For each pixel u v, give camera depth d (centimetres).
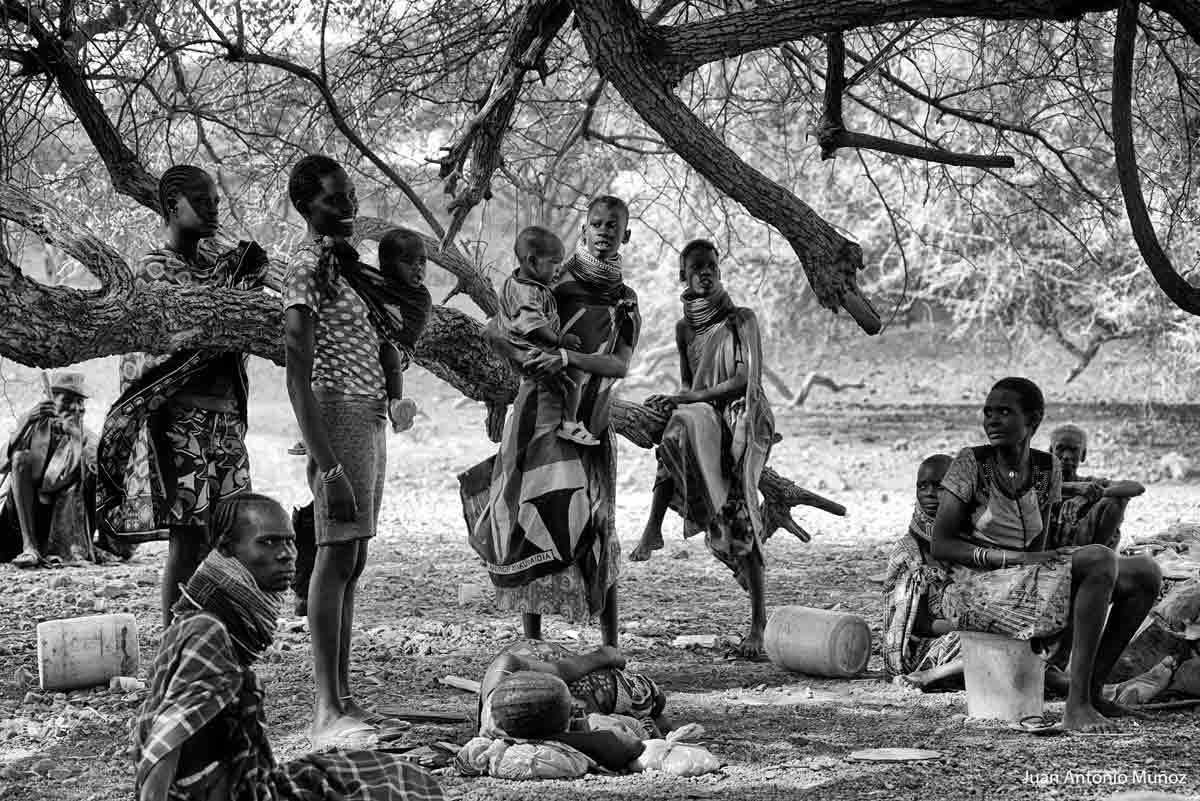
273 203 1045
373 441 559
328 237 552
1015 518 577
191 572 658
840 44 668
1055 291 1998
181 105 980
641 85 609
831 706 618
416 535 1329
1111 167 1166
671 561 1142
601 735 518
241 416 674
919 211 1859
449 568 1099
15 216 620
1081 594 557
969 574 581
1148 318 1895
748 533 732
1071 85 905
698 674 696
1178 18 586
